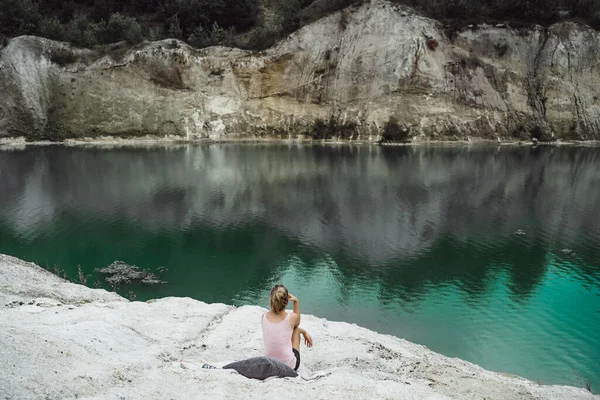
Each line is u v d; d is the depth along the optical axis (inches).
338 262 784.3
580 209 1125.7
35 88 2427.4
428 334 549.6
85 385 206.7
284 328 257.3
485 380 303.3
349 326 426.0
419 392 239.0
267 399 209.8
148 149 2164.1
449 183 1398.9
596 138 2388.0
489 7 2571.4
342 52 2429.9
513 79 2389.3
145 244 874.8
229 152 2046.0
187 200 1201.4
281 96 2469.2
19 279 452.4
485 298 648.4
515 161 1803.6
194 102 2484.0
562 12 2623.0
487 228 971.9
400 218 1040.2
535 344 527.8
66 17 2893.7
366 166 1683.1
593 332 555.2
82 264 773.9
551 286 687.1
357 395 219.8
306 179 1454.2
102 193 1275.8
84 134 2425.0
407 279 714.2
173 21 2687.0
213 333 352.8
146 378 228.7
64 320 317.1
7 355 209.5
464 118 2331.4
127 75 2477.9
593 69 2437.3
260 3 2967.5
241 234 935.0
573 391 319.3
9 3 2564.0
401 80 2326.5
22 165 1716.3
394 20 2385.6
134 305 405.7
